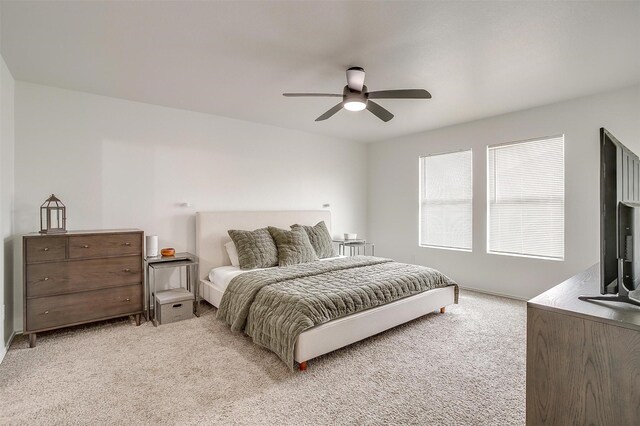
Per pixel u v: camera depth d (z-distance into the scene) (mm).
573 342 1212
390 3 1925
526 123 4016
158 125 3836
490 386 2150
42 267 2756
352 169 5918
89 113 3410
